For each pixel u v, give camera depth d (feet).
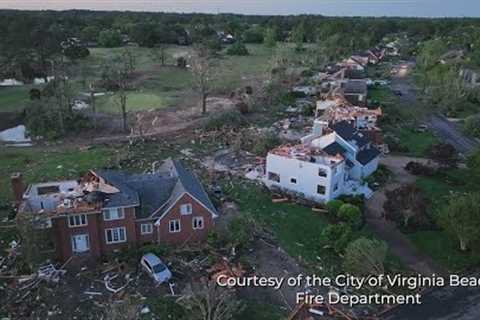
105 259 125.29
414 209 146.41
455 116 289.33
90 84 323.57
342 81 338.75
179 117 275.18
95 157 205.05
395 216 147.54
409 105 315.17
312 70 431.02
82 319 104.78
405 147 221.25
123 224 126.21
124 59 396.37
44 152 213.46
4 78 356.79
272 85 328.29
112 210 123.54
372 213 160.25
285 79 365.40
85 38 540.11
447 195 173.58
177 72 416.46
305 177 165.78
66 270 120.37
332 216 154.61
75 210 119.24
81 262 122.62
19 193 134.82
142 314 105.60
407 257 135.23
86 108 287.28
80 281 117.19
